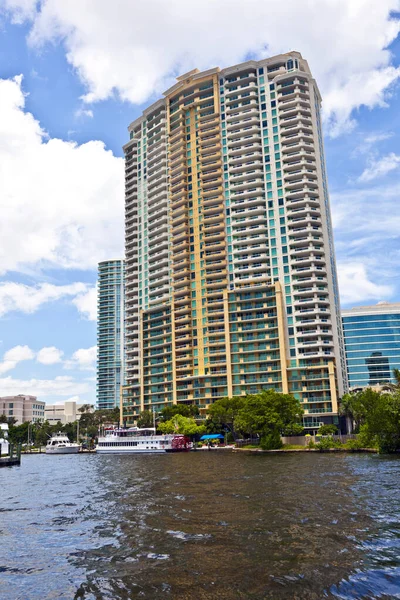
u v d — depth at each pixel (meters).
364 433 79.94
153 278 166.12
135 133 186.38
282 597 15.96
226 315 140.12
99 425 192.50
